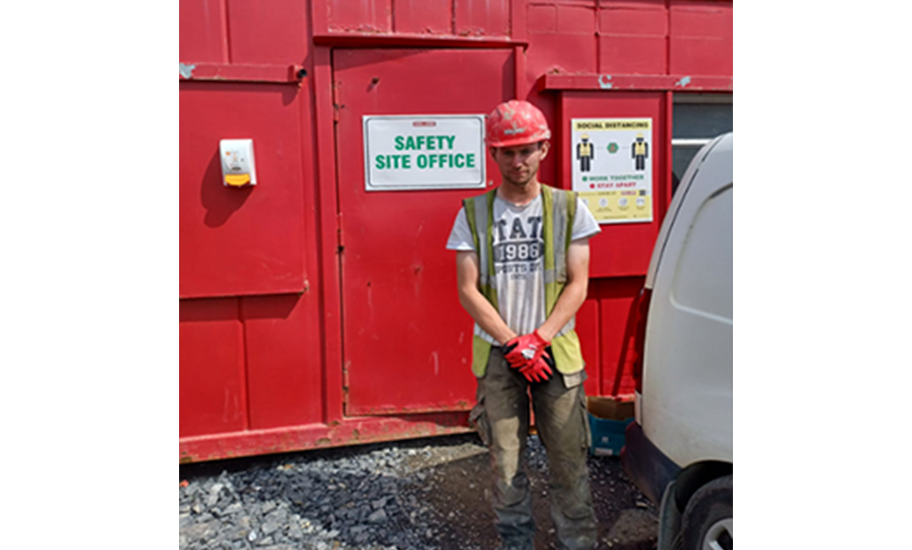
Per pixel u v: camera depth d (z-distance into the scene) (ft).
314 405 10.76
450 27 10.48
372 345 10.78
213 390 10.43
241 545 8.41
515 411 7.07
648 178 11.28
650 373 6.87
